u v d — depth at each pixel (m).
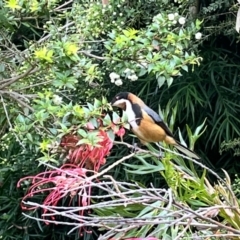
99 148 2.35
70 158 2.44
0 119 2.95
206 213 2.36
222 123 4.08
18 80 2.93
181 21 3.03
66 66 2.57
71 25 3.54
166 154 2.66
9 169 4.07
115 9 3.46
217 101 4.12
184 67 2.76
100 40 3.33
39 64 2.63
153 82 4.17
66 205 4.05
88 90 3.67
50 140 2.47
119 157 4.04
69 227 4.32
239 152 3.93
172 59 2.80
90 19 3.32
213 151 4.38
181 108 4.10
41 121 2.51
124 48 2.80
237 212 2.42
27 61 2.72
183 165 2.87
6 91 2.82
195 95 4.02
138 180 4.11
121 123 2.39
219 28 4.05
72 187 2.02
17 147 3.96
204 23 4.16
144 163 2.90
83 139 2.29
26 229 4.25
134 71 2.84
